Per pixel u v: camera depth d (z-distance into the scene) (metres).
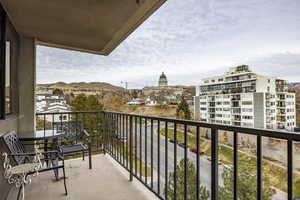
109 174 2.91
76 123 3.71
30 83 3.44
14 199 2.14
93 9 2.55
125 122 3.02
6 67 2.73
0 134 2.07
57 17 2.76
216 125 1.33
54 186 2.49
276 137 0.97
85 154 3.92
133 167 2.90
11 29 2.94
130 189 2.43
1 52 2.41
